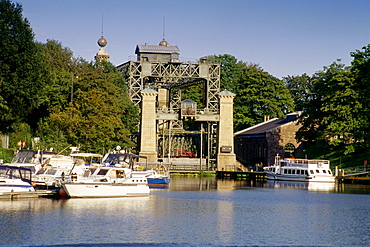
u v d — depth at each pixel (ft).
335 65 393.50
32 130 308.81
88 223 149.28
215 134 426.10
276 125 422.41
